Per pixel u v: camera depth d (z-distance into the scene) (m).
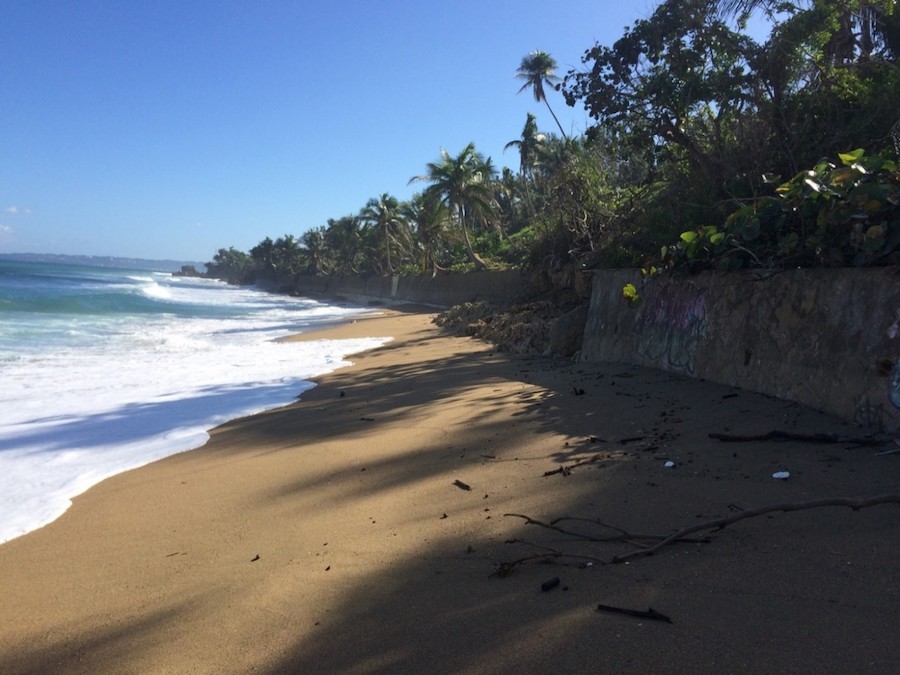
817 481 4.15
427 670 2.51
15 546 4.53
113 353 16.55
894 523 3.28
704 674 2.26
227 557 3.99
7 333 19.91
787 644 2.37
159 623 3.17
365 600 3.20
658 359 9.23
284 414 9.02
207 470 6.25
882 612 2.50
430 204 48.44
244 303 53.31
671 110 12.73
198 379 12.51
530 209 48.47
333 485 5.39
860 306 5.53
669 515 3.90
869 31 11.12
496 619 2.84
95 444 7.53
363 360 15.41
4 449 7.34
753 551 3.21
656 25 12.19
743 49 11.41
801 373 6.12
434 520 4.28
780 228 6.96
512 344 15.08
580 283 15.70
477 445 6.22
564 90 14.06
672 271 8.89
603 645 2.51
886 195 5.57
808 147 9.80
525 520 4.09
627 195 17.55
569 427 6.54
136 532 4.64
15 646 3.09
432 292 46.72
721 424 5.88
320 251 99.56
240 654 2.81
